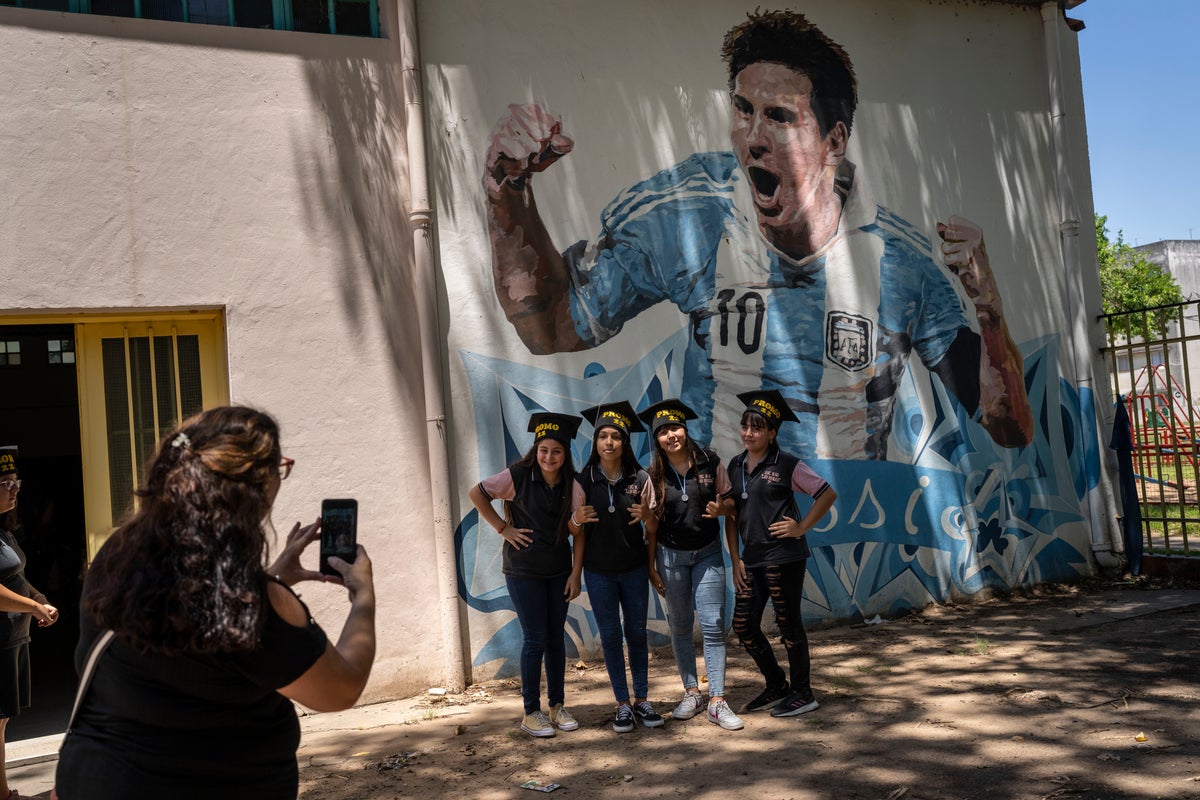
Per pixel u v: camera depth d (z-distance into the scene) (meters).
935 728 5.20
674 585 5.55
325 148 6.73
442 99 7.13
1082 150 9.84
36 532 9.88
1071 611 8.18
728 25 8.21
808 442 8.17
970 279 9.10
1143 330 9.44
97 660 2.05
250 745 2.07
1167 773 4.35
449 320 7.02
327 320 6.63
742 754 4.94
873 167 8.73
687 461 5.61
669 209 7.85
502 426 7.12
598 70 7.69
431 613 6.77
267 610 2.04
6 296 5.89
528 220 7.33
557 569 5.45
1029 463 9.21
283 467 2.26
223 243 6.39
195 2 6.56
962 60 9.29
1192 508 13.74
